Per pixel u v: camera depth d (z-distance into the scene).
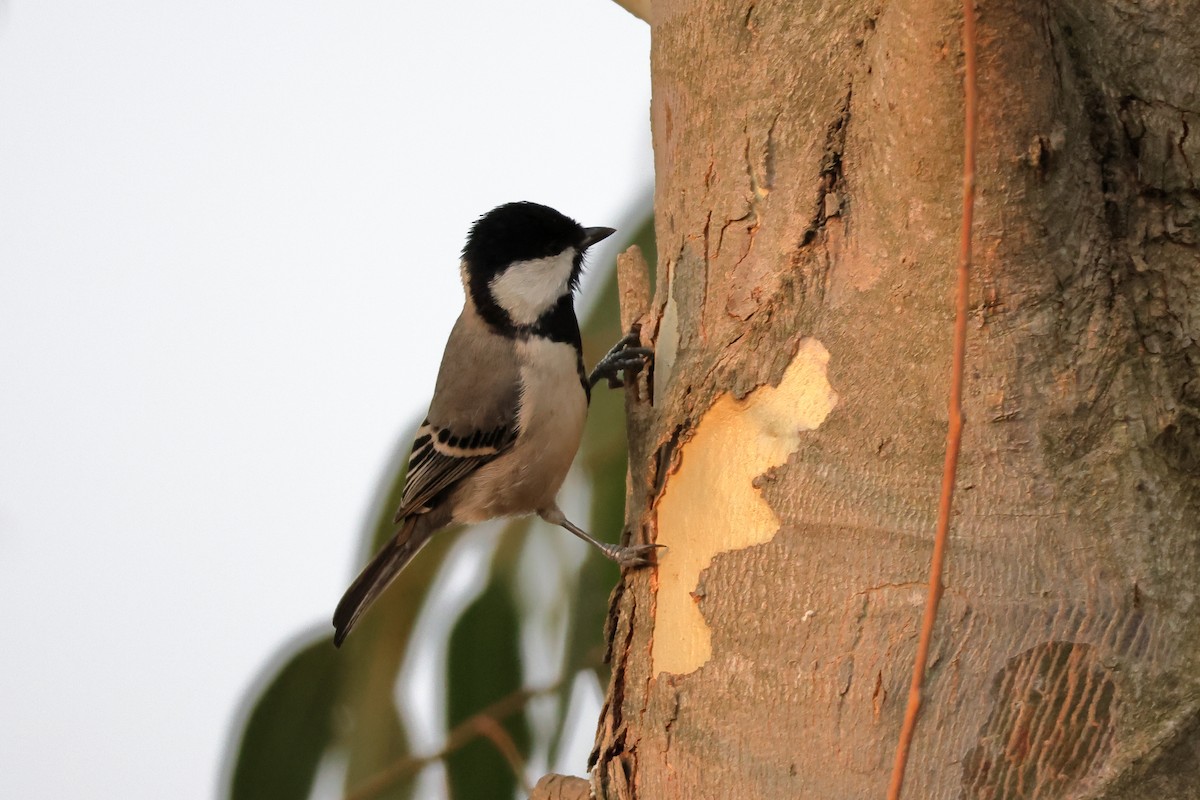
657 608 6.27
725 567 5.89
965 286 4.38
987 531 5.29
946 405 5.44
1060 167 5.23
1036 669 5.10
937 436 5.45
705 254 6.60
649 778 6.05
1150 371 5.38
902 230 5.59
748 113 6.44
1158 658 5.07
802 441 5.79
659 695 6.07
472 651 10.29
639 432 6.85
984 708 5.09
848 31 6.11
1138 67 5.59
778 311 6.04
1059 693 5.06
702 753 5.75
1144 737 4.98
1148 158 5.52
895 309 5.61
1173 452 5.34
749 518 5.88
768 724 5.53
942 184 5.38
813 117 6.15
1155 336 5.41
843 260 5.90
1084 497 5.28
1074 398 5.33
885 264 5.68
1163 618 5.13
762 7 6.48
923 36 5.14
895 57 5.35
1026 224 5.27
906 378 5.55
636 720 6.25
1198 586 5.20
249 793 9.91
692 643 5.99
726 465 6.03
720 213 6.53
